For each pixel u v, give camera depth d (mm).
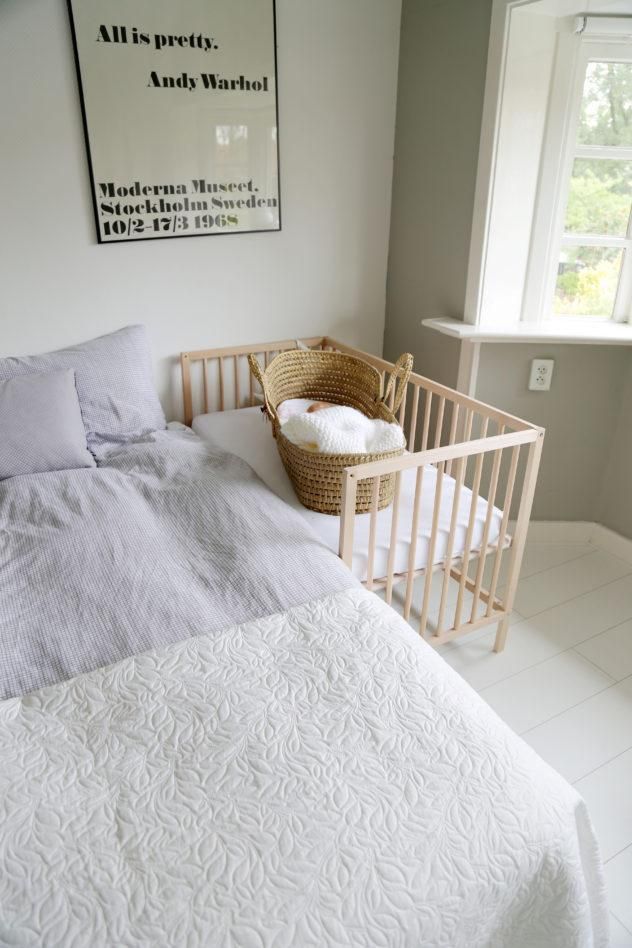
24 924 854
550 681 1975
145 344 2379
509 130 2158
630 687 1958
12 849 943
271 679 1242
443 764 1082
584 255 2404
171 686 1224
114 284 2350
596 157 2258
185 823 981
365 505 1854
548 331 2311
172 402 2623
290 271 2645
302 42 2346
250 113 2330
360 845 954
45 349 2324
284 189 2512
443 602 1896
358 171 2623
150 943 837
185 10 2117
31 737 1125
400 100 2557
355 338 2908
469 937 932
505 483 2633
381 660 1292
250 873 913
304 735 1124
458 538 1851
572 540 2725
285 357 2295
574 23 2035
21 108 2029
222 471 2006
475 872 945
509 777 1072
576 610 2297
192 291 2490
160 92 2174
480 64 2146
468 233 2344
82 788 1035
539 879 996
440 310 2570
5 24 1931
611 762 1709
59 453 2023
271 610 1438
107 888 895
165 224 2336
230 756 1084
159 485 1934
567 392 2465
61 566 1565
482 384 2449
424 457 1620
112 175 2203
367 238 2752
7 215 2121
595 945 1192
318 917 870
